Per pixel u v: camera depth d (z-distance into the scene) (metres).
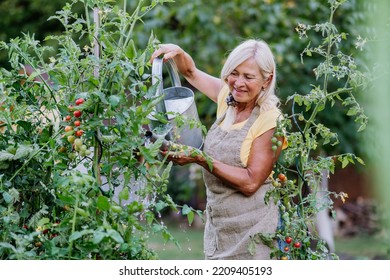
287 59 6.61
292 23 6.98
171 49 3.55
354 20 6.50
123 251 2.72
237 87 3.25
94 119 2.82
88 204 2.64
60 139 2.92
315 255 3.27
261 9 7.03
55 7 10.93
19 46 3.20
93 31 3.01
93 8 3.03
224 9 7.13
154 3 3.04
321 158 3.41
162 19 7.16
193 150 3.04
